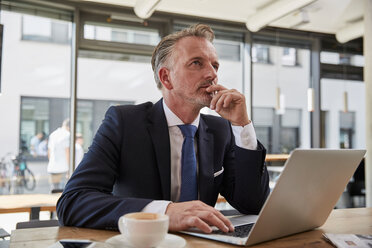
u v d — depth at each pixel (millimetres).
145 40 5141
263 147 1144
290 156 719
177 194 1221
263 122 6090
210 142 1284
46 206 2852
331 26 6035
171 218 854
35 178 4723
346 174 948
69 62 4859
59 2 4613
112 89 5102
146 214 704
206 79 1215
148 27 5156
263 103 6082
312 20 5762
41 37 4770
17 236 843
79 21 4781
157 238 662
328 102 6434
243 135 1158
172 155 1238
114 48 4926
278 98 5555
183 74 1216
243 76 5867
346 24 5957
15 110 4664
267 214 749
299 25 5793
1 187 4598
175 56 1239
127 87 5184
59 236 844
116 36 4984
